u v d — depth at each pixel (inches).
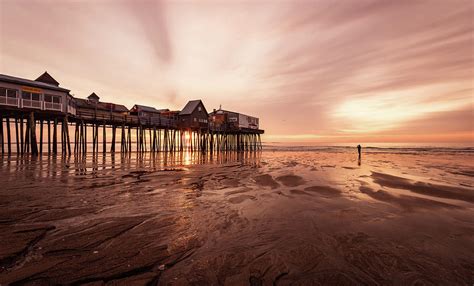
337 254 149.6
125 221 197.9
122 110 1448.1
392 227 199.9
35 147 770.2
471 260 143.9
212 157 1058.1
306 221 212.4
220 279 118.6
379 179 455.2
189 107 1520.7
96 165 594.2
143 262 131.6
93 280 112.0
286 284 116.0
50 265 123.3
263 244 162.6
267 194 320.2
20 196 267.6
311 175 504.1
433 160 986.1
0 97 690.2
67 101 852.6
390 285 117.4
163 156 1039.6
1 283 105.8
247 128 1886.1
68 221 193.0
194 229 186.7
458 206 267.3
